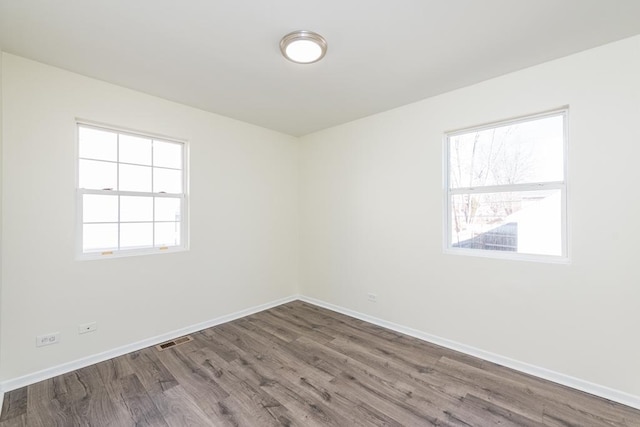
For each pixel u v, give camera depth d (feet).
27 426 5.73
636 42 6.26
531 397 6.60
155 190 9.63
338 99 9.62
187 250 10.11
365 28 5.99
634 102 6.30
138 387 6.97
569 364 7.05
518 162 8.13
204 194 10.59
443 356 8.50
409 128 10.00
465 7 5.38
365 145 11.33
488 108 8.27
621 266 6.45
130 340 8.79
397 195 10.36
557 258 7.45
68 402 6.42
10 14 5.48
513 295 7.87
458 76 8.08
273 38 6.33
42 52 6.84
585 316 6.86
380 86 8.67
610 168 6.55
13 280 6.93
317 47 6.46
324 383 7.16
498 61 7.31
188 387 6.98
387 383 7.16
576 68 6.95
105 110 8.31
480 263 8.45
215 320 10.87
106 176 8.63
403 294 10.18
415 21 5.77
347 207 12.02
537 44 6.57
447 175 9.41
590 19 5.71
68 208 7.72
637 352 6.28
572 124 7.01
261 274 12.56
